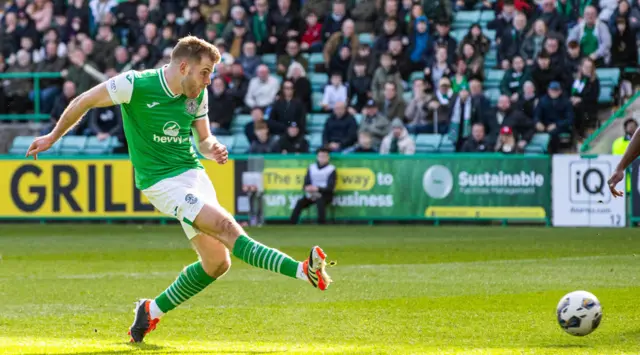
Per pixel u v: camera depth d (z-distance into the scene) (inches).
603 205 2055.9
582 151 2201.0
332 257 1494.8
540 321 879.7
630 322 862.5
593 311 754.8
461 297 1048.2
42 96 2684.5
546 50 2235.5
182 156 761.6
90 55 2603.3
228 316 922.1
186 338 797.2
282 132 2343.8
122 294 1094.4
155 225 2245.3
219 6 2610.7
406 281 1194.0
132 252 1608.0
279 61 2500.0
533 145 2215.8
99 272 1321.4
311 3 2596.0
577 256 1470.2
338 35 2453.2
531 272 1277.1
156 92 739.4
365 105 2377.0
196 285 762.8
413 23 2409.0
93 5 2787.9
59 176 2338.8
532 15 2385.6
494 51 2511.1
